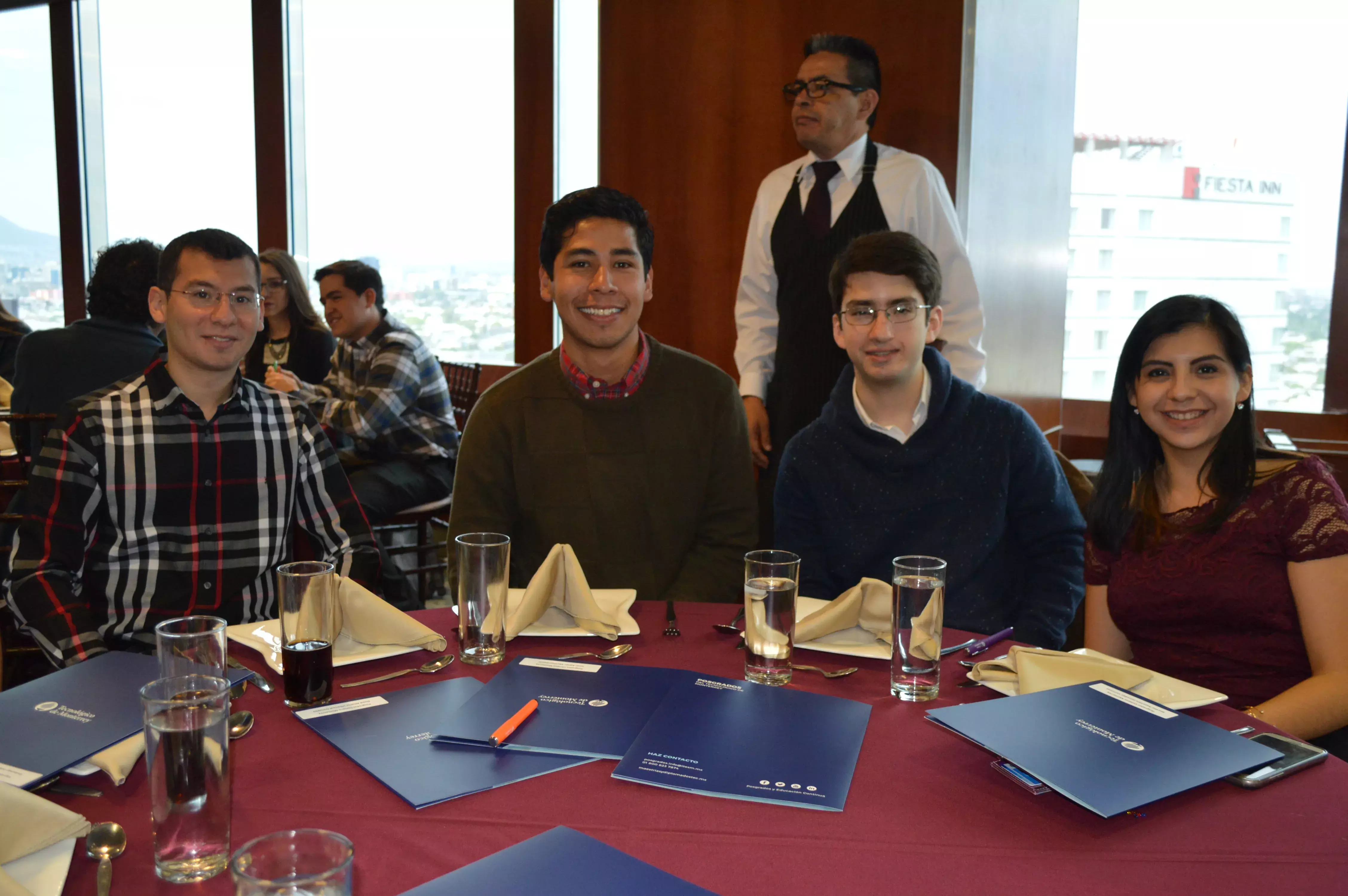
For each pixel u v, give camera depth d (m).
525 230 4.16
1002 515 1.75
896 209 2.47
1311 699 1.31
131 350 2.68
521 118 4.10
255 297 1.69
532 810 0.87
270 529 1.73
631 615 1.46
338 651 1.27
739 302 2.80
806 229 2.56
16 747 0.94
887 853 0.81
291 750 1.00
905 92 2.77
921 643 1.14
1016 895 0.75
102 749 0.93
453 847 0.81
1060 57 3.38
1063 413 3.82
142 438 1.65
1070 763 0.91
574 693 1.13
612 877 0.75
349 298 3.48
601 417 1.81
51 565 1.54
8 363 3.91
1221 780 0.94
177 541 1.67
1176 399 1.48
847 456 1.79
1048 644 1.64
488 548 1.23
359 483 3.28
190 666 1.00
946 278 2.53
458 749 0.99
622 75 3.18
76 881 0.77
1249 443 1.50
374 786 0.92
